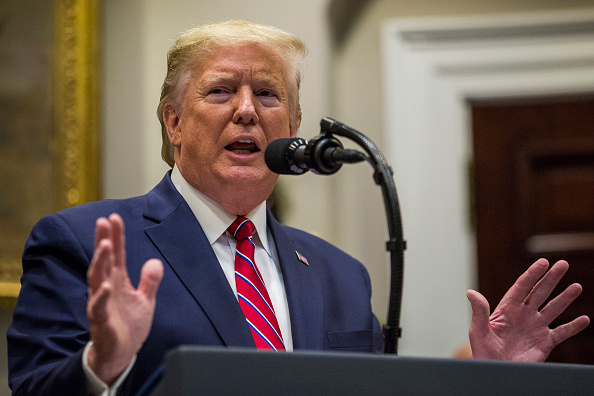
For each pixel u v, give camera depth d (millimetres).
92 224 2297
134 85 4996
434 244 5410
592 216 5520
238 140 2428
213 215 2486
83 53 4844
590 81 5465
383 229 5348
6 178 4730
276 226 2645
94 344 1604
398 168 5426
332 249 2826
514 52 5531
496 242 5535
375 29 5613
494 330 2332
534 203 5555
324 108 5047
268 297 2373
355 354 1387
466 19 5531
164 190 2516
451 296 5355
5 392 4508
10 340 2127
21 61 4832
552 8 5562
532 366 1518
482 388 1460
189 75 2535
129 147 4934
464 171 5516
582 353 5398
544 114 5613
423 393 1412
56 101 4809
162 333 2121
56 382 1704
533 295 2350
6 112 4785
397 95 5488
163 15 5074
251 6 5105
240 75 2463
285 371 1330
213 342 2154
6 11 4871
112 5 5074
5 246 4664
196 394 1269
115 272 1637
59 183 4750
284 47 2586
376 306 5254
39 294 2156
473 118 5652
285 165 1984
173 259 2283
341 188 5422
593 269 5457
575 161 5578
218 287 2258
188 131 2482
